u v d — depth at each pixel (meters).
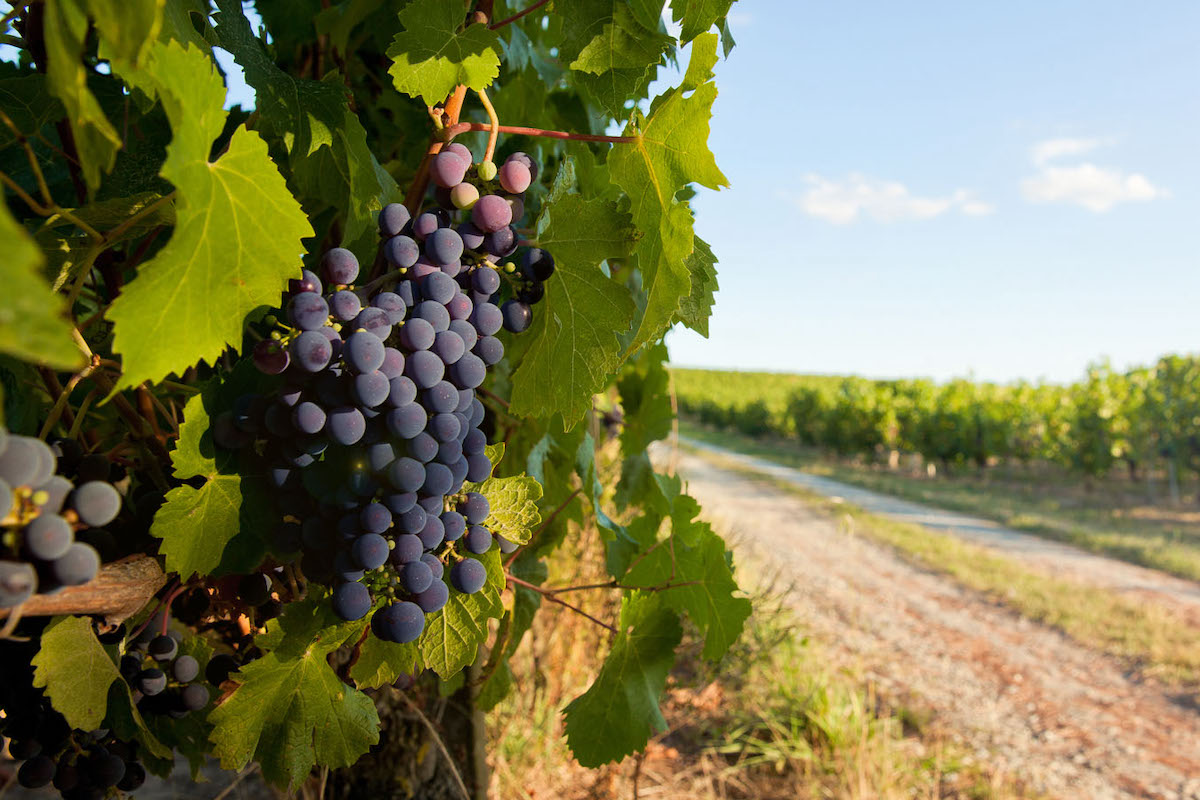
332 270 1.11
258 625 1.41
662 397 3.06
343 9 1.82
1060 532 14.30
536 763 4.53
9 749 1.24
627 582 2.21
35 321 0.49
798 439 37.41
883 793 5.02
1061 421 23.14
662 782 5.00
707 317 1.58
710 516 11.85
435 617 1.27
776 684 6.17
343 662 1.55
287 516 1.17
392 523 1.13
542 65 2.09
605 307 1.32
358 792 2.49
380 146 2.12
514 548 1.39
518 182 1.25
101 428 1.66
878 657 8.00
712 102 1.23
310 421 1.04
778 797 5.02
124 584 1.01
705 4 1.40
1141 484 23.61
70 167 1.28
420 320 1.11
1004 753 6.09
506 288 1.38
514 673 4.92
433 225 1.20
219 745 1.24
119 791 1.36
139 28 0.78
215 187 0.91
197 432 1.11
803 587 10.34
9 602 0.73
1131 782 5.76
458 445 1.18
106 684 1.14
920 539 13.51
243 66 1.22
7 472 0.72
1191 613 9.52
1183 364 20.17
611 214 1.31
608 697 1.88
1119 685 7.56
